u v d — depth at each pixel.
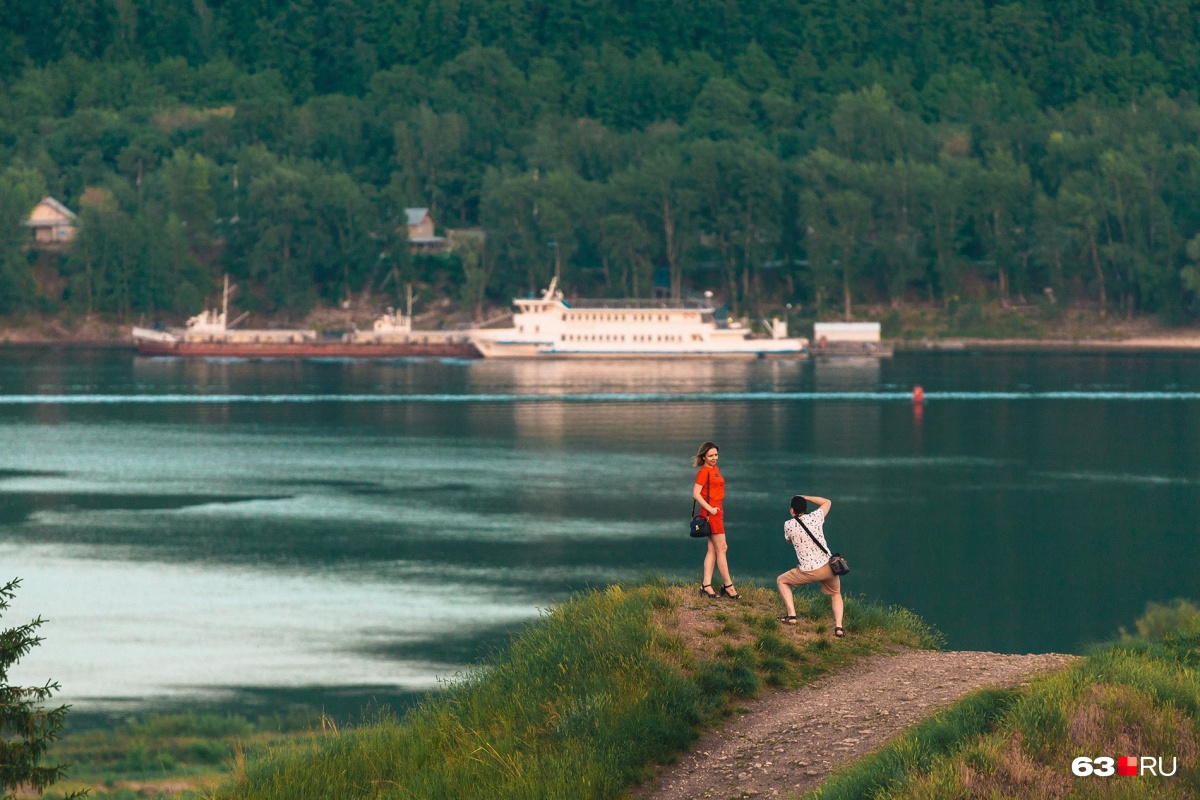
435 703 53.28
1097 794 37.59
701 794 42.03
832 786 39.38
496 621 118.81
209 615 120.94
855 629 55.03
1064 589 136.50
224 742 83.56
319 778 48.78
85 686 99.12
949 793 37.94
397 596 129.00
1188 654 51.75
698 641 52.44
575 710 47.50
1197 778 38.66
